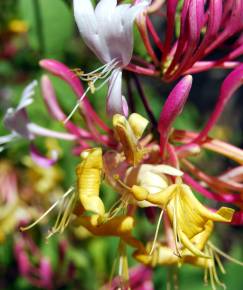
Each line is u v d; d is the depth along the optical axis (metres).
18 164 0.33
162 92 0.44
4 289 0.35
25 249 0.33
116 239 0.34
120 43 0.16
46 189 0.33
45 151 0.29
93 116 0.19
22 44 0.34
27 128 0.20
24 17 0.23
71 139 0.20
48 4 0.23
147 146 0.18
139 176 0.17
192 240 0.16
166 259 0.18
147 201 0.16
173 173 0.16
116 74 0.16
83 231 0.34
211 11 0.16
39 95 0.29
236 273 0.33
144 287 0.25
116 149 0.19
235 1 0.17
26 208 0.33
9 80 0.35
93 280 0.33
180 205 0.16
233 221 0.17
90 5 0.16
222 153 0.18
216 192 0.19
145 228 0.31
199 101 0.59
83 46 0.34
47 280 0.32
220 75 0.57
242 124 0.57
